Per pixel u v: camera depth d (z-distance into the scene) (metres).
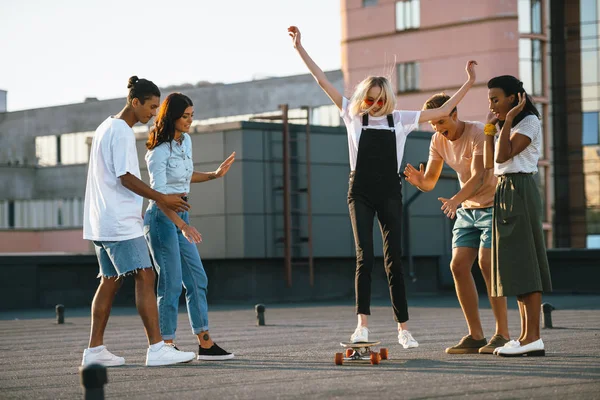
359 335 6.88
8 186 55.81
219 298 22.38
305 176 22.61
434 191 24.81
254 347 8.45
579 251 23.50
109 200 6.89
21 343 9.69
